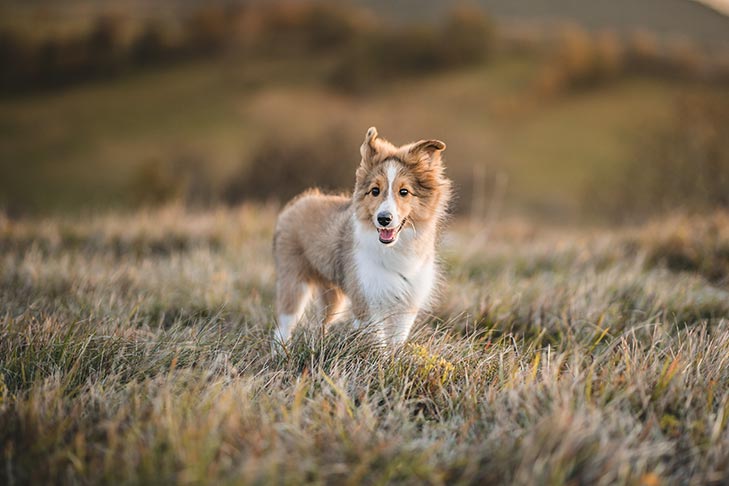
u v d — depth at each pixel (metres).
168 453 3.54
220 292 7.45
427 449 3.67
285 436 3.81
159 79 61.03
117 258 10.13
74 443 3.76
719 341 5.32
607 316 6.44
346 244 5.97
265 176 20.84
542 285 7.51
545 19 70.00
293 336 5.64
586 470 3.51
